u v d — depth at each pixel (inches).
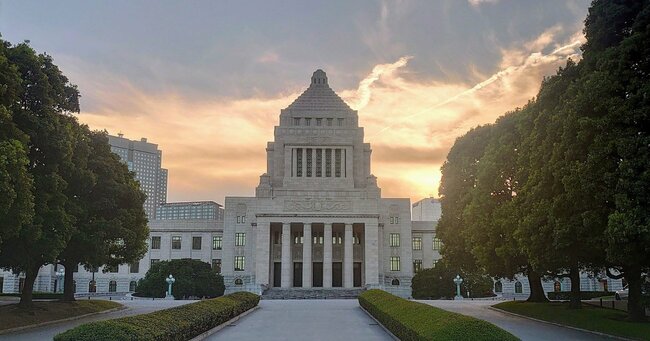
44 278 4131.4
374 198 3914.9
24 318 1513.3
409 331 991.6
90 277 4293.8
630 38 1139.9
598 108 1157.1
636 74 1143.0
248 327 1437.0
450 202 2288.4
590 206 1168.2
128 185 1974.7
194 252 4394.7
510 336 775.7
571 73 1406.3
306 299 3218.5
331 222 3818.9
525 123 1556.3
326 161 4141.2
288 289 3609.7
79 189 1662.2
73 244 1722.4
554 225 1259.8
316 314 1863.9
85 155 1689.2
